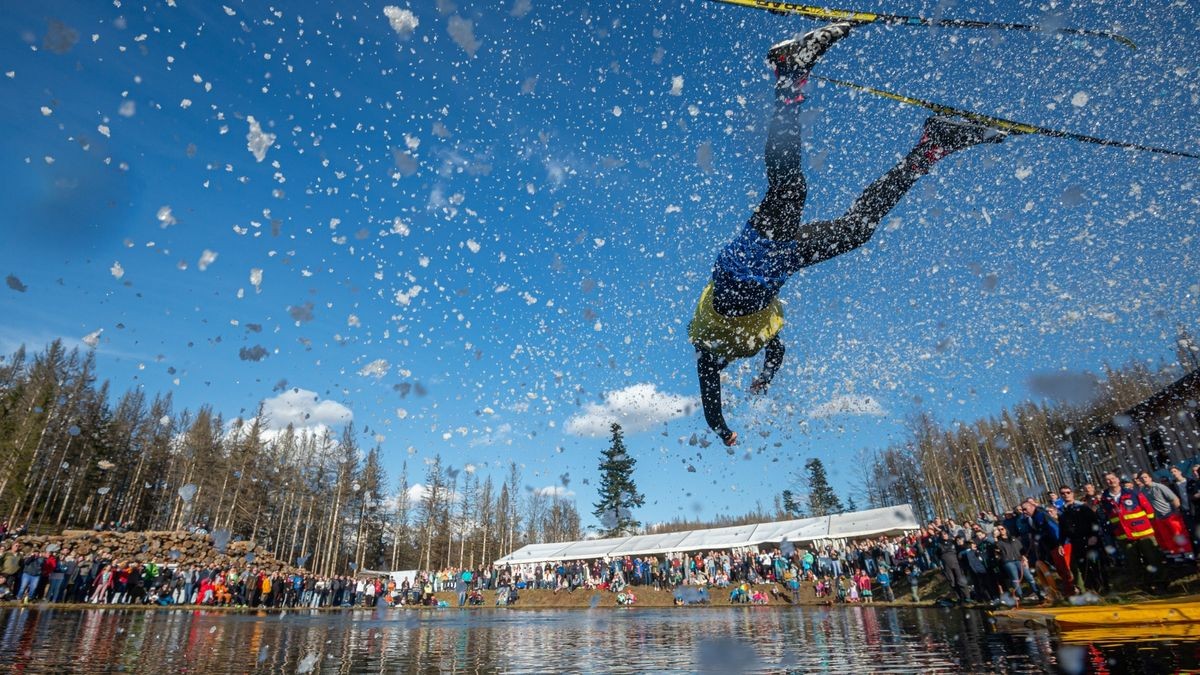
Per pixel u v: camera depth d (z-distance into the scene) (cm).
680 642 511
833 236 328
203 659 419
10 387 2416
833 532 2406
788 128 302
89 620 852
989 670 256
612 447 3294
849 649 391
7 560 1347
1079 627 397
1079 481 1595
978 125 314
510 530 4916
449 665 381
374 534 3938
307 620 1052
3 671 347
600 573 2466
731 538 2786
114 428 3198
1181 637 305
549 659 407
